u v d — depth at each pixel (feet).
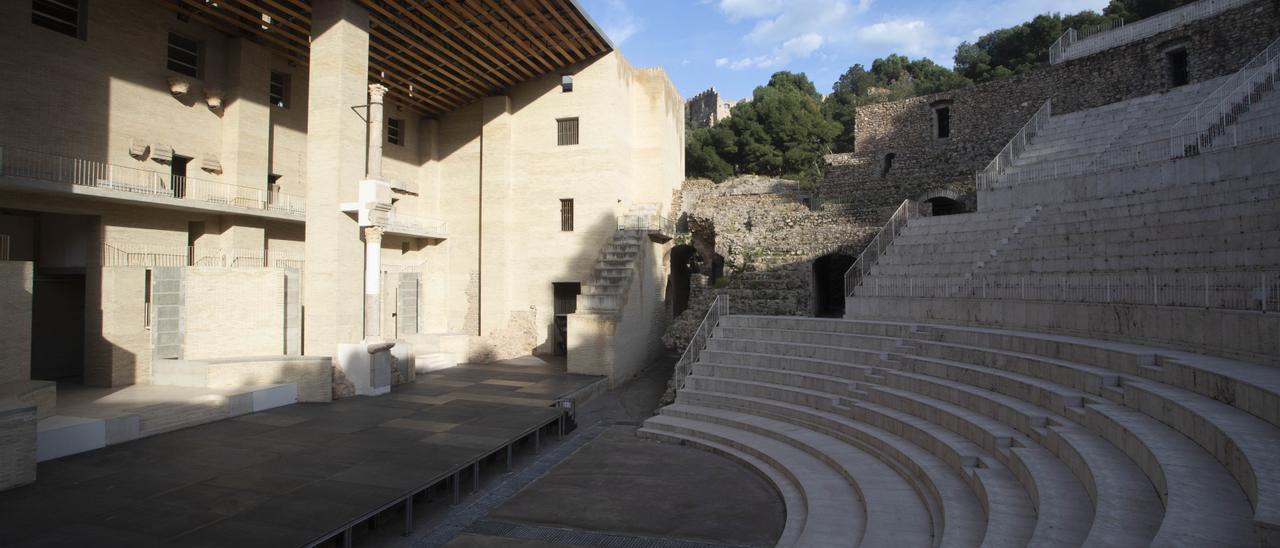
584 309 78.33
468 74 89.10
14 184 52.65
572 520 35.37
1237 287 35.88
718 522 34.60
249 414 53.78
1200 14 81.82
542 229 94.99
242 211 70.33
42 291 64.44
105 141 61.77
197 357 61.26
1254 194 43.70
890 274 64.23
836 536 28.84
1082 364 35.24
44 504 32.53
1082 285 44.91
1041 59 151.12
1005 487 27.20
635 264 83.35
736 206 105.09
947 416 37.04
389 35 75.41
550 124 95.14
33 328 63.67
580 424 59.31
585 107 93.56
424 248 99.04
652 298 90.99
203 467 38.83
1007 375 37.60
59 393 54.24
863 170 101.65
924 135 97.96
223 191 71.92
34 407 36.22
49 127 57.57
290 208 78.43
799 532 30.91
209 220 72.33
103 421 43.55
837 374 50.42
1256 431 21.59
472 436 46.62
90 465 39.27
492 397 62.08
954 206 92.43
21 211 60.64
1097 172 58.59
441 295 99.86
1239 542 15.67
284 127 80.02
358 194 65.57
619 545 32.17
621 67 96.53
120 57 63.16
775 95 171.94
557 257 94.12
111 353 57.31
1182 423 25.03
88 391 55.21
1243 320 31.01
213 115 72.23
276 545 27.50
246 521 30.25
